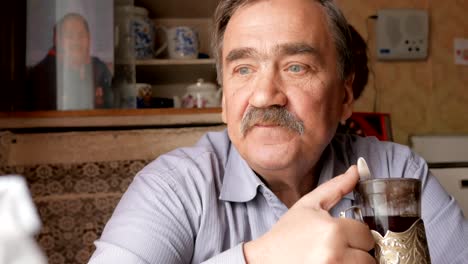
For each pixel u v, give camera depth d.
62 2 1.68
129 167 1.58
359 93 1.58
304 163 0.92
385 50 2.17
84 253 1.50
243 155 0.92
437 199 1.10
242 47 0.89
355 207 0.68
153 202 0.94
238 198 0.99
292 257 0.66
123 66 1.84
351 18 2.18
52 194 1.51
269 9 0.90
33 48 1.67
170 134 1.62
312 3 0.92
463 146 2.03
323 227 0.65
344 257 0.64
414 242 0.63
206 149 1.10
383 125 1.72
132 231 0.88
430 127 2.21
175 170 1.01
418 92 2.21
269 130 0.88
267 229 1.00
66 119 1.58
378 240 0.64
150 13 2.40
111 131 1.58
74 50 1.69
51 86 1.68
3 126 1.53
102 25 1.72
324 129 0.92
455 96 2.22
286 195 1.05
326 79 0.91
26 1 1.68
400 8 2.20
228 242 0.99
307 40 0.89
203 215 0.98
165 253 0.88
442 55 2.22
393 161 1.17
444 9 2.22
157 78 2.41
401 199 0.63
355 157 1.16
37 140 1.52
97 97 1.72
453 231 1.05
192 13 2.43
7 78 1.67
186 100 2.12
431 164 1.75
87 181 1.54
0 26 1.66
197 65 2.20
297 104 0.88
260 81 0.87
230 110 0.92
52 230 1.49
